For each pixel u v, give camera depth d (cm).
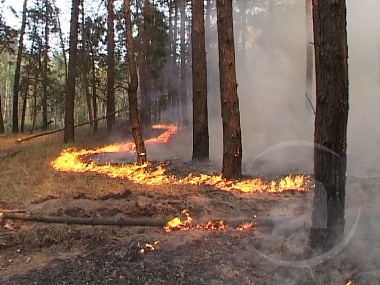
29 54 2830
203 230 480
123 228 491
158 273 368
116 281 355
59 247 440
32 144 1538
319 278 353
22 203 607
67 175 867
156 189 709
